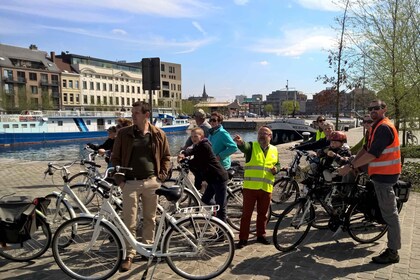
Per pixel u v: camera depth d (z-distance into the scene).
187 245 4.18
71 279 4.18
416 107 10.97
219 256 4.61
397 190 5.29
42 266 4.52
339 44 13.28
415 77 10.76
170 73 115.62
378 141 4.44
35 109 67.00
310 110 144.25
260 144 5.19
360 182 5.56
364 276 4.26
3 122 37.97
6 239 4.30
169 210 4.42
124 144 4.45
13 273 4.32
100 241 4.27
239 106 158.50
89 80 83.31
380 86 11.71
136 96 97.38
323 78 14.24
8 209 4.39
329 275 4.29
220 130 5.87
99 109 82.50
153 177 4.57
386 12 11.15
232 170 6.13
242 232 5.17
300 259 4.77
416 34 10.72
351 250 5.10
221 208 5.31
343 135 5.91
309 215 5.19
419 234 5.65
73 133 43.72
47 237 4.65
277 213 6.68
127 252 4.34
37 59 74.69
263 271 4.39
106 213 4.23
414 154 15.20
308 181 5.30
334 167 5.33
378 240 5.50
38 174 11.25
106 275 4.14
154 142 4.54
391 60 11.09
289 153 17.06
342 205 5.31
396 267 4.51
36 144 40.31
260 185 5.11
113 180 4.44
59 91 76.69
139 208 5.40
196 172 5.51
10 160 15.43
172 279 4.17
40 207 4.62
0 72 67.12
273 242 4.93
